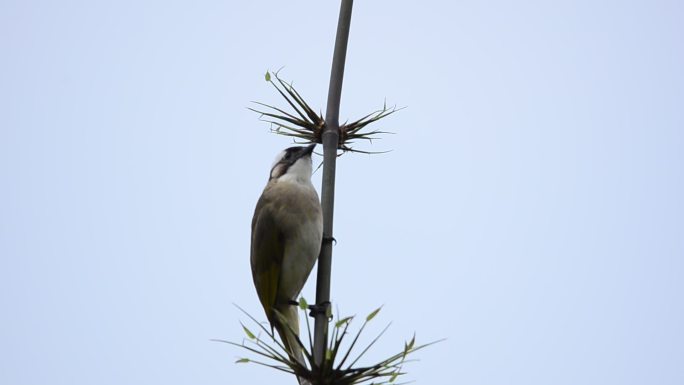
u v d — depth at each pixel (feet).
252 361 25.49
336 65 32.83
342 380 24.77
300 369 25.22
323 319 30.25
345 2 33.24
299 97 33.83
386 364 24.81
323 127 33.35
